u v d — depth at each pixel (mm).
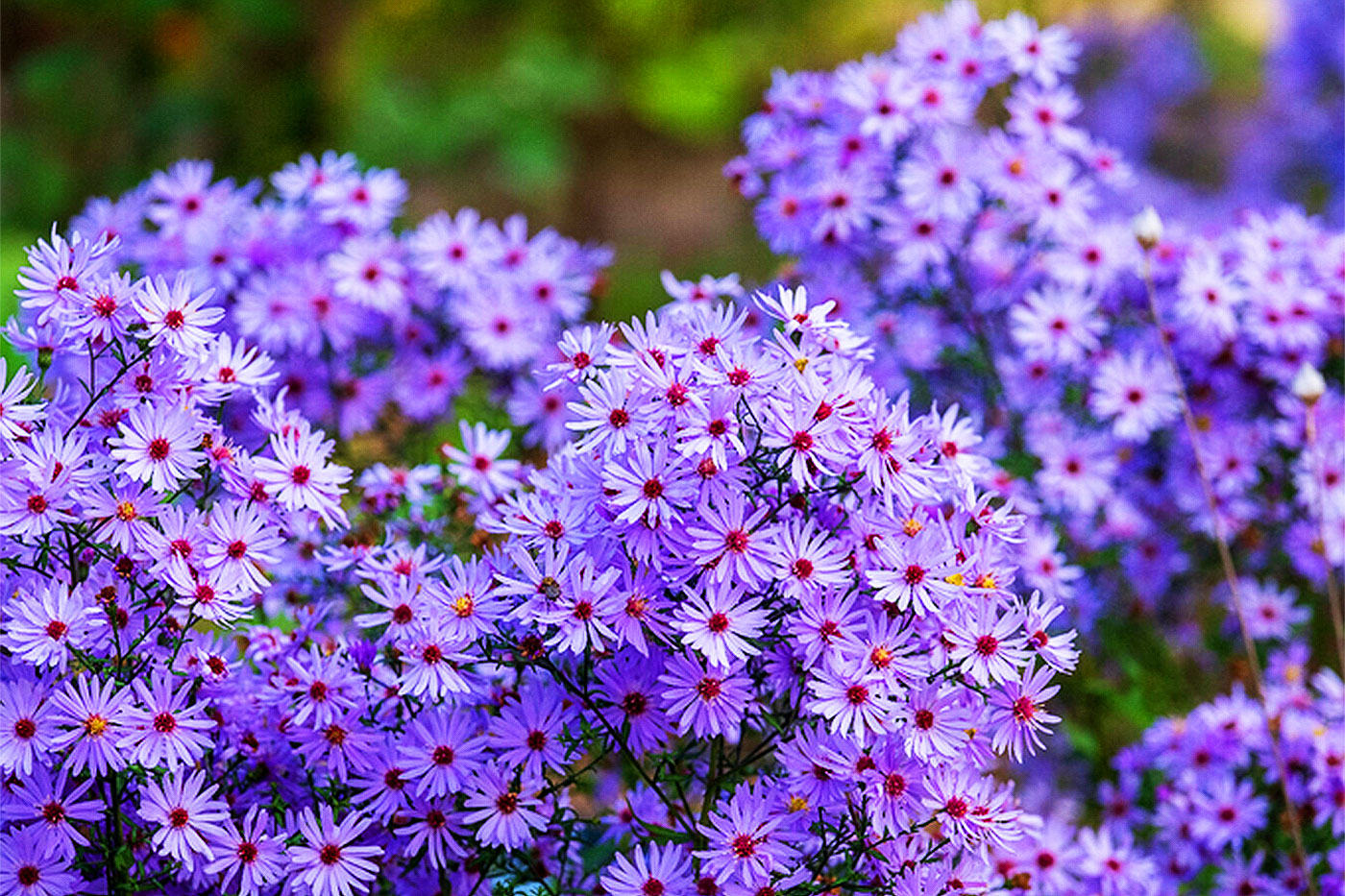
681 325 1230
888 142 1476
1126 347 1548
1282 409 1502
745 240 3174
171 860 1217
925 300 1535
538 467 1396
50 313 1202
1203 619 1589
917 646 1201
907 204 1482
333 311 1489
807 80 1525
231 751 1236
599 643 1178
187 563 1204
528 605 1185
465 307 1511
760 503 1208
